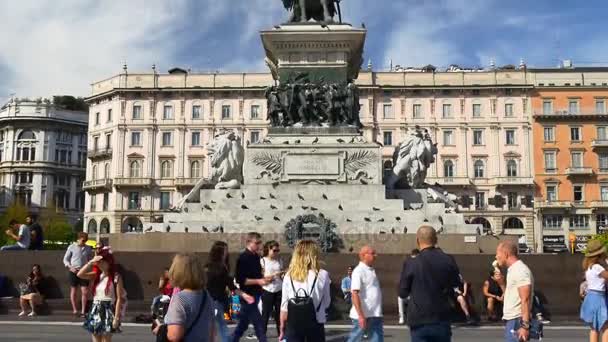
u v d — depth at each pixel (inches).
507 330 261.9
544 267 531.2
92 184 2699.3
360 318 274.5
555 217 2518.5
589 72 2576.3
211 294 318.3
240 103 2618.1
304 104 714.2
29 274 541.6
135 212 2605.8
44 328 437.7
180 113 2640.3
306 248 259.6
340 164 677.3
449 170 2554.1
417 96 2576.3
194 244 614.9
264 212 641.6
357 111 729.6
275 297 351.3
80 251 498.9
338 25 729.0
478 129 2566.4
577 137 2559.1
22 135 3213.6
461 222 645.3
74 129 3331.7
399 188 709.9
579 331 453.1
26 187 3181.6
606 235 1291.8
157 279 534.3
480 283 523.2
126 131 2650.1
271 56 773.9
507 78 2571.4
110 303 289.6
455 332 445.1
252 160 685.3
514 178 2532.0
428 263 237.3
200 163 2618.1
